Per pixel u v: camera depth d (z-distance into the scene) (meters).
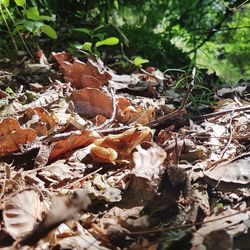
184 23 0.53
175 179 0.17
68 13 0.47
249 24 0.58
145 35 0.46
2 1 0.34
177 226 0.15
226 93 0.31
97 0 0.48
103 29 0.44
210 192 0.18
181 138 0.22
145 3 0.51
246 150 0.21
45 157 0.20
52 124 0.23
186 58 0.46
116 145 0.20
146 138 0.21
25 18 0.38
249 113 0.26
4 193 0.17
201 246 0.14
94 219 0.16
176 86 0.32
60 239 0.15
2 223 0.15
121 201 0.17
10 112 0.24
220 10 0.55
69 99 0.26
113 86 0.30
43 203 0.16
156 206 0.16
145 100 0.29
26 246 0.14
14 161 0.20
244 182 0.18
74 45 0.36
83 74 0.30
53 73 0.32
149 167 0.18
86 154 0.21
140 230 0.15
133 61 0.38
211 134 0.23
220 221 0.15
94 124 0.24
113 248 0.14
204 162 0.20
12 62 0.34
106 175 0.19
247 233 0.15
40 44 0.39
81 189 0.17
